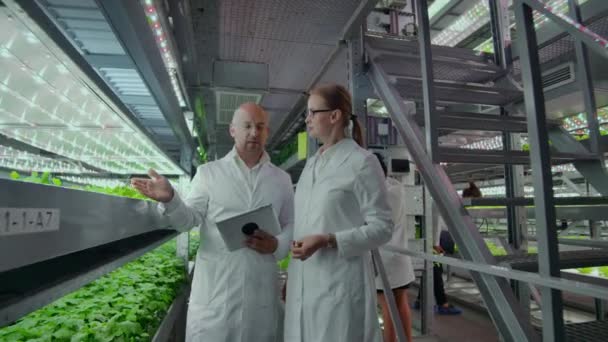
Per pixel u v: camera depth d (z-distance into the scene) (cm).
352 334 130
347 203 139
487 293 166
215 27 348
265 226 144
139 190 136
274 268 174
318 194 142
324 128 148
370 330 132
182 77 379
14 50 99
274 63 446
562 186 546
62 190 72
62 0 138
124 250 147
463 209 180
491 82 312
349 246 127
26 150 211
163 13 248
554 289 130
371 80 283
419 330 360
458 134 511
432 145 202
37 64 107
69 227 75
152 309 180
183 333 320
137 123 175
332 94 145
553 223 134
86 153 243
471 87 254
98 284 198
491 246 560
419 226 365
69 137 198
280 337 241
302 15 320
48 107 149
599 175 227
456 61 278
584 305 419
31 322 133
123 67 193
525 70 145
